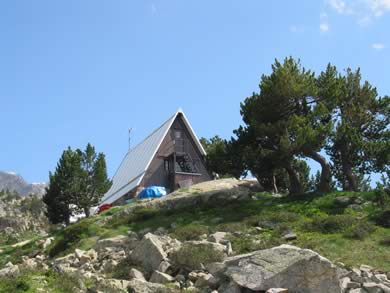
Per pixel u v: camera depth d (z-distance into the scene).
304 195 38.69
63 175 53.34
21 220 88.81
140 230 35.31
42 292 17.97
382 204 33.34
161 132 62.03
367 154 40.59
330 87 43.19
